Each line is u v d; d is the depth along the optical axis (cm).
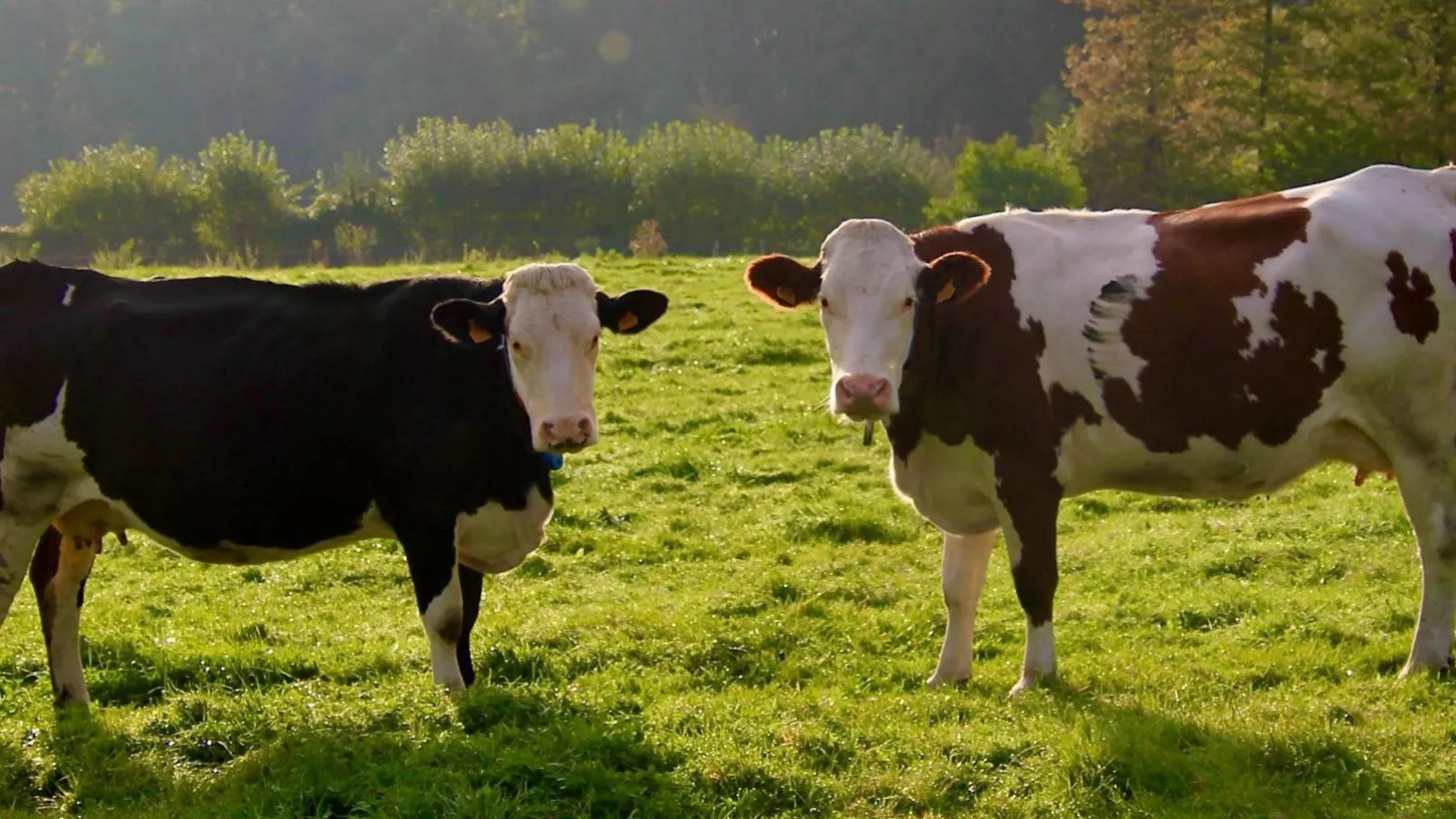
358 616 1095
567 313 791
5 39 11825
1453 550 866
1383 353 859
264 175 6044
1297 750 729
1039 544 863
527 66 11481
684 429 1734
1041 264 877
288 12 12100
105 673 915
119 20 11975
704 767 715
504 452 823
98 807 709
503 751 714
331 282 877
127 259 4297
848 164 6212
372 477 831
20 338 838
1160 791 707
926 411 871
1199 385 861
